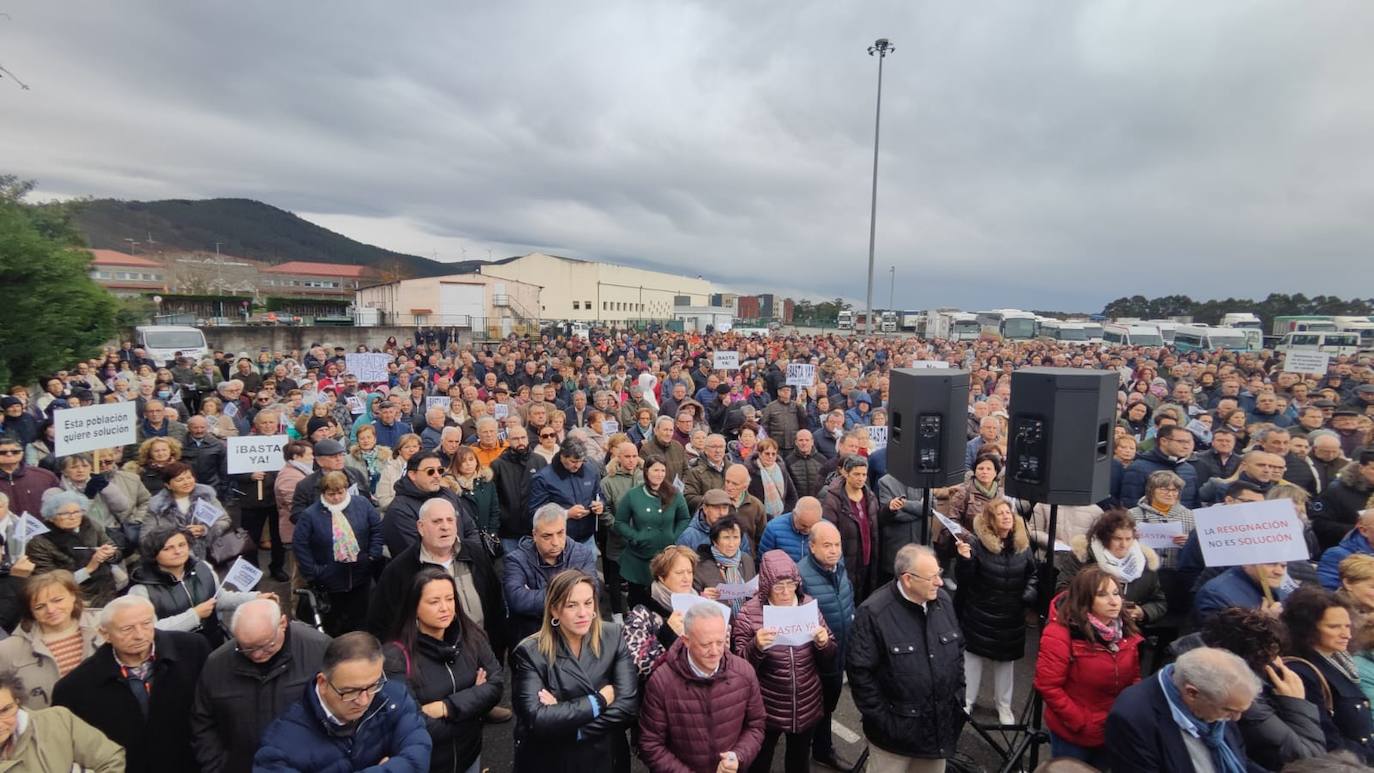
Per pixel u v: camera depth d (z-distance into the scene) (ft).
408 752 9.96
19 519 16.35
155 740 11.61
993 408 33.96
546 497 20.62
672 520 20.26
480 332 159.74
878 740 12.82
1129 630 12.84
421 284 175.94
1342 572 12.46
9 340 39.01
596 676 11.54
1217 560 13.99
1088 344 111.96
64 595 12.33
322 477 18.34
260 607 11.16
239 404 40.57
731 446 30.48
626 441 22.31
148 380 37.70
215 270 246.27
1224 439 24.68
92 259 49.47
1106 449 15.37
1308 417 28.81
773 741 13.76
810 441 27.55
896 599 12.98
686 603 13.16
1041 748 16.71
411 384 43.06
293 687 11.27
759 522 21.74
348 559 17.89
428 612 11.45
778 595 13.19
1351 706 11.29
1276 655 10.97
